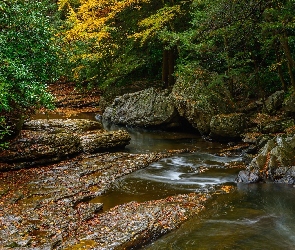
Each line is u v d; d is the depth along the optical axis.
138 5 17.86
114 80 20.53
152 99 17.16
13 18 9.70
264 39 13.91
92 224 7.05
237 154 12.40
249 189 9.19
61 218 7.23
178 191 9.20
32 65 10.03
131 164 11.23
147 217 7.38
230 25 10.88
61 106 22.59
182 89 16.03
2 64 8.91
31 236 6.41
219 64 16.52
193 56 16.23
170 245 6.49
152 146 13.88
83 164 10.95
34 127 12.88
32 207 7.73
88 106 23.19
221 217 7.60
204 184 9.70
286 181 9.45
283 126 13.06
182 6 17.39
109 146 12.86
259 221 7.41
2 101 8.47
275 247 6.39
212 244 6.51
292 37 13.62
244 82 16.42
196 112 14.81
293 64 13.30
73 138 11.80
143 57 20.39
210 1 12.27
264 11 10.77
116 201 8.52
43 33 10.21
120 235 6.56
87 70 20.78
